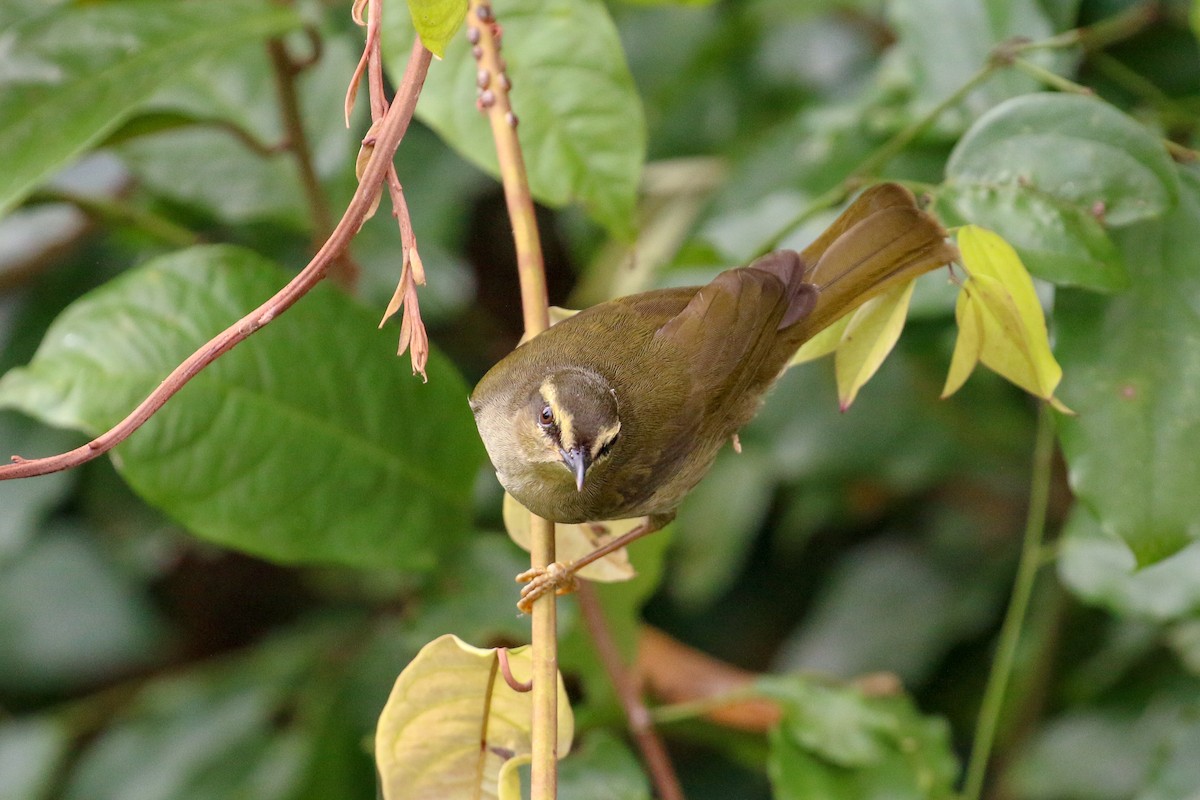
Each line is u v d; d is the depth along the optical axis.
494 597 4.52
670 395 4.46
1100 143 4.44
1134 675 4.59
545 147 4.49
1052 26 4.52
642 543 4.51
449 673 4.39
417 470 4.51
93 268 4.67
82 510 4.66
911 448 4.63
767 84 4.70
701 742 4.61
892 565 4.66
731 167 4.67
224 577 4.71
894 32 4.68
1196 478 4.43
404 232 4.36
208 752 4.63
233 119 4.61
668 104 4.70
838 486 4.67
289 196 4.61
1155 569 4.48
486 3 4.43
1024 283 4.40
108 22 4.50
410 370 4.51
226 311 4.48
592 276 4.70
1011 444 4.63
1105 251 4.43
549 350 4.47
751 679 4.58
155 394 4.34
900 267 4.45
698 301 4.47
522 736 4.39
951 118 4.53
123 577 4.66
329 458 4.50
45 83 4.49
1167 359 4.44
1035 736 4.61
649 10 4.70
